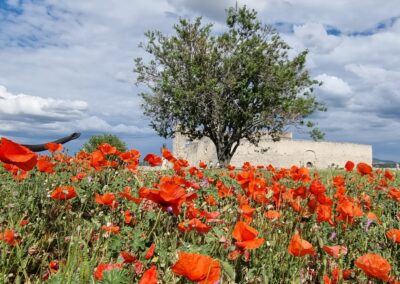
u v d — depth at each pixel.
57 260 2.69
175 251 2.51
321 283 2.58
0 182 4.66
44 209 3.52
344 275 2.62
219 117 32.12
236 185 6.36
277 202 3.75
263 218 3.42
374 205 5.43
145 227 3.15
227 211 3.85
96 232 3.05
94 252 2.49
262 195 3.65
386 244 3.46
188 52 31.97
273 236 3.25
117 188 5.11
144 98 32.75
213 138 34.31
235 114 31.58
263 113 31.52
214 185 6.01
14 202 3.64
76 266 2.14
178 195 2.23
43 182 4.71
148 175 7.29
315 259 2.88
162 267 2.44
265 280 2.35
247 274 2.37
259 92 31.33
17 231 2.82
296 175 5.14
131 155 5.55
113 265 1.93
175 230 3.04
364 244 3.42
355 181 7.57
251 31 32.50
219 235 2.67
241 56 30.89
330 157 53.78
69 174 5.89
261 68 31.45
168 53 32.06
